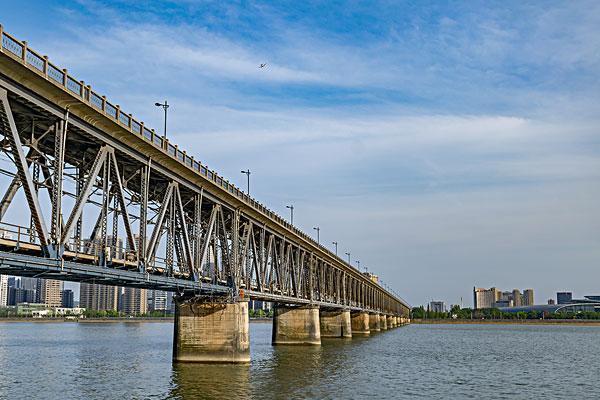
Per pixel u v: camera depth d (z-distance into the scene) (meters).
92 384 54.16
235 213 63.94
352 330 156.50
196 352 59.53
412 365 73.19
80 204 35.19
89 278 37.88
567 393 53.94
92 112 36.34
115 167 39.91
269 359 72.88
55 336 147.62
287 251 87.88
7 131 30.47
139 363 72.31
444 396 50.22
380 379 58.47
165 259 46.84
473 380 60.84
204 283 53.56
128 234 39.88
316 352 84.88
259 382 52.00
